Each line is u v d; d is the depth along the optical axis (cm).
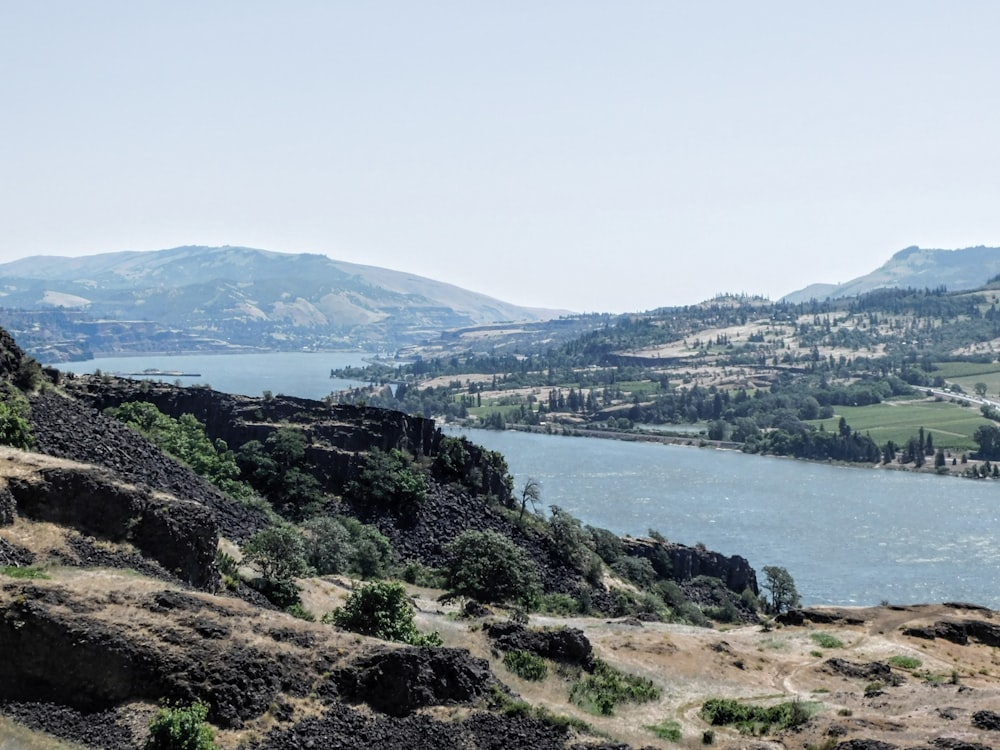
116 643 5191
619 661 8656
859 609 12188
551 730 5931
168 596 5803
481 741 5622
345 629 7319
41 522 6656
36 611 5156
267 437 16438
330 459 16412
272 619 6034
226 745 4925
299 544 8956
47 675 5028
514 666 7444
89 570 6353
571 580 16225
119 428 11619
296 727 5244
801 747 6619
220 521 10881
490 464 19088
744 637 10831
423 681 5844
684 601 18625
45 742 4662
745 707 7506
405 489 16275
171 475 11356
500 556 12750
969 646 10806
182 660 5256
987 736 6488
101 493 6975
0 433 8819
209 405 16762
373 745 5331
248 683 5309
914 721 6906
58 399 11344
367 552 13075
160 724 4691
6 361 10931
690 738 6738
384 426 17538
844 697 8075
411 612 7794
